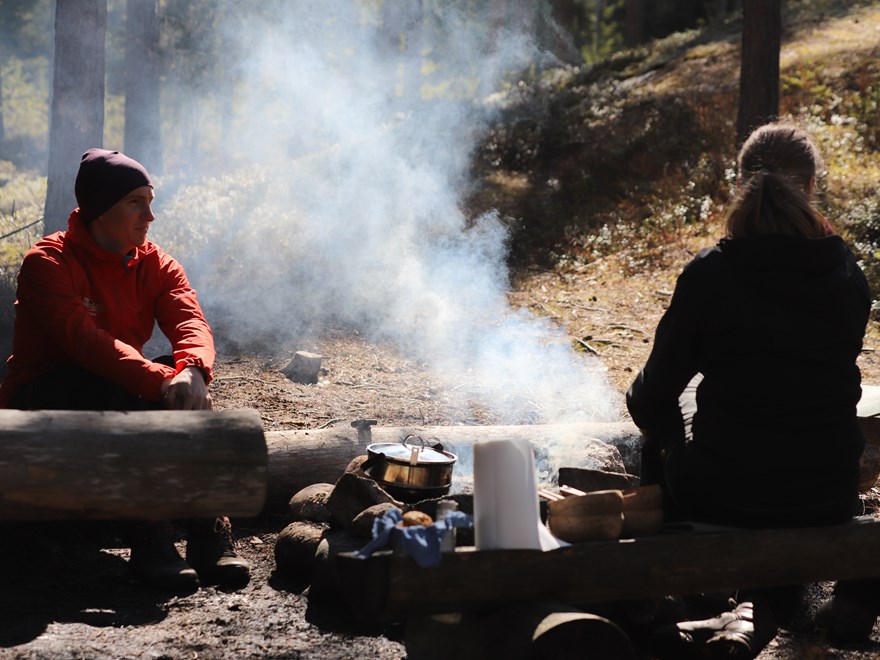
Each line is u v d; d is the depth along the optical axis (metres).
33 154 23.44
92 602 2.91
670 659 2.72
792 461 2.54
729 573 2.55
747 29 10.27
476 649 2.32
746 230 2.61
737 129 10.51
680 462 2.67
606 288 8.73
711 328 2.55
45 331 3.17
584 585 2.43
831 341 2.55
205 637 2.71
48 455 2.38
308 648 2.68
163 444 2.46
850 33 14.78
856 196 9.30
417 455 3.16
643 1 24.70
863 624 2.83
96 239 3.28
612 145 12.34
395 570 2.25
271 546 3.54
